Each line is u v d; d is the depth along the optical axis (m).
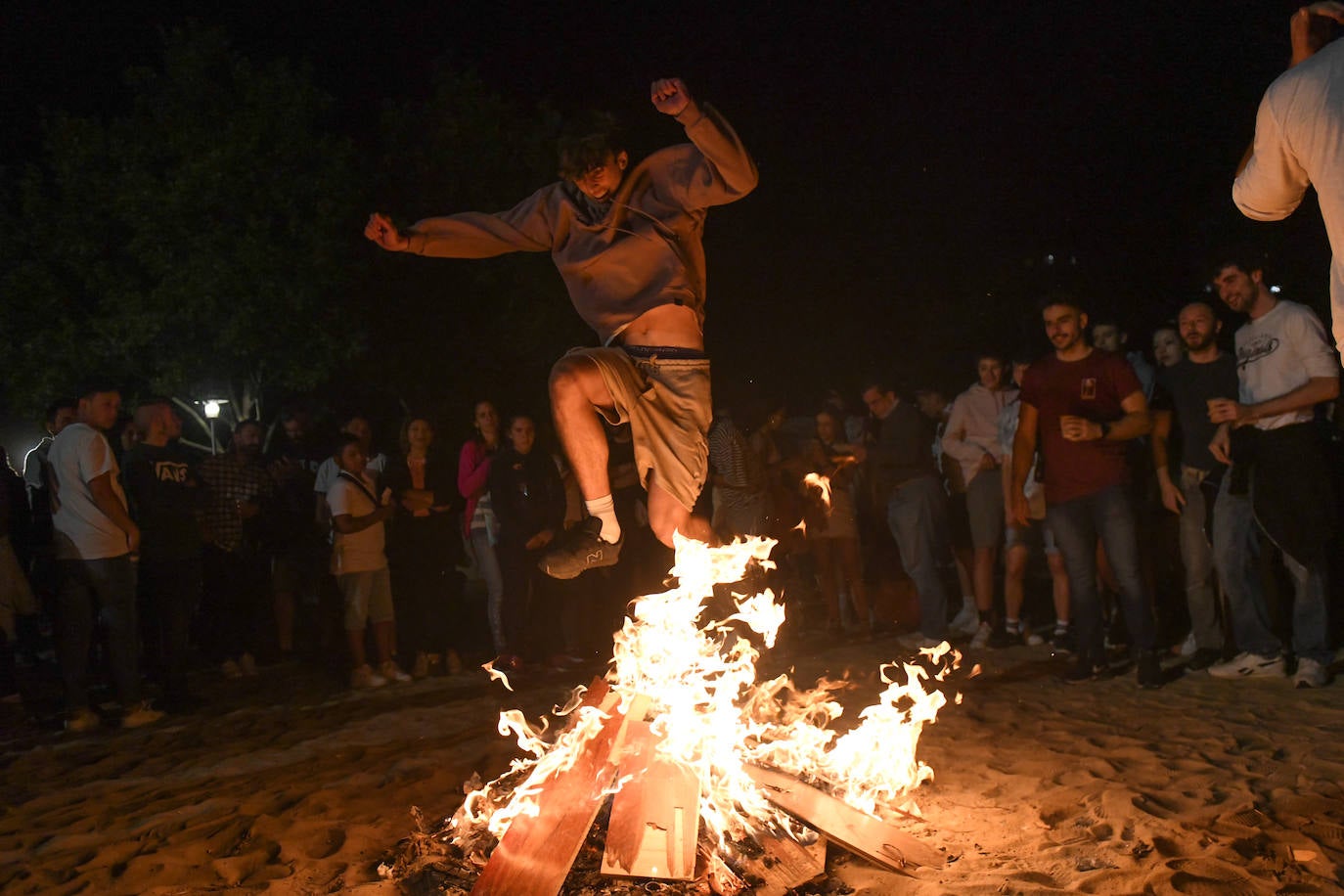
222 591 8.35
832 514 8.52
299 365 20.00
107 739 6.41
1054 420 6.35
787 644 8.31
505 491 7.87
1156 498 7.26
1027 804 4.21
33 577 8.89
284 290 19.27
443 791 4.73
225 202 19.42
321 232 19.52
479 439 8.41
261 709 7.09
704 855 3.58
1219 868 3.37
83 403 6.69
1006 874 3.51
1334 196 2.69
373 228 3.86
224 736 6.35
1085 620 6.43
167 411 7.27
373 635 8.12
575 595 8.27
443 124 20.48
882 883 3.55
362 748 5.75
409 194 20.70
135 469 7.09
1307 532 5.81
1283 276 13.52
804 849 3.68
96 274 21.00
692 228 3.88
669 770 3.87
